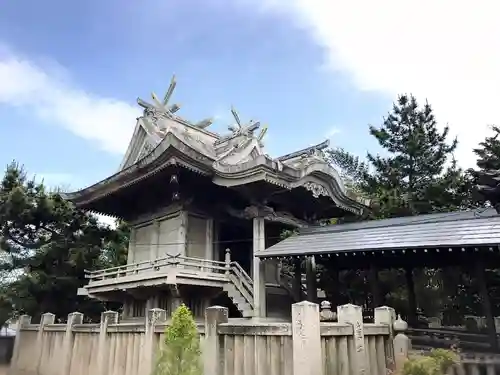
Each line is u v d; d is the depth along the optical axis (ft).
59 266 81.92
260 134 80.38
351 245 45.44
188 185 63.10
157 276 53.98
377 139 116.98
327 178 61.52
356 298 71.20
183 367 24.41
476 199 74.38
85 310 84.23
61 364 47.52
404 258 48.14
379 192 94.63
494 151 77.36
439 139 112.06
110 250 100.01
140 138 78.69
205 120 88.89
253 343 28.58
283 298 65.77
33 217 81.25
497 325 37.29
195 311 57.93
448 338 37.68
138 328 37.29
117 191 66.85
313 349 25.50
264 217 58.59
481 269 38.75
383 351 32.45
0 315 75.05
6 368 68.64
